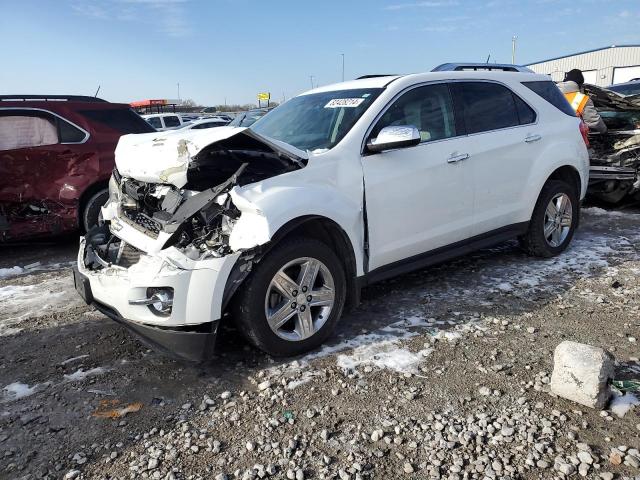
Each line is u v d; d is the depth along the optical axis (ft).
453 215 14.08
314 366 10.96
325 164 11.65
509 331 12.25
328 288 11.54
